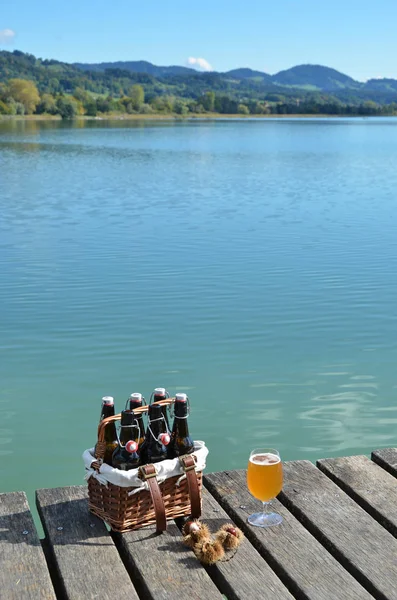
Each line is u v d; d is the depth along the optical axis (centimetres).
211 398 629
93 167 3334
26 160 3784
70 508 300
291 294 973
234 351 745
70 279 1072
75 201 2067
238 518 294
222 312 888
